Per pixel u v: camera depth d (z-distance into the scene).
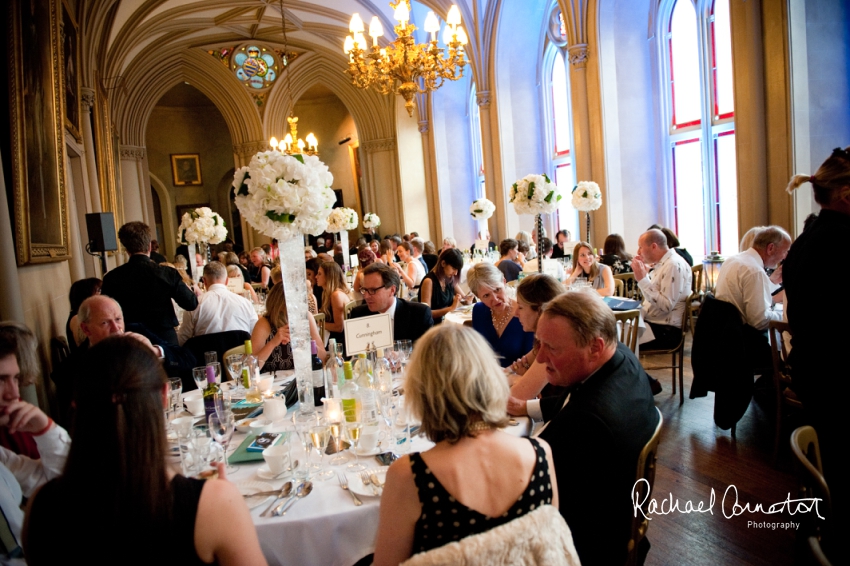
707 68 8.13
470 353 1.42
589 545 1.81
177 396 2.85
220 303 5.09
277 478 2.06
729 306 4.07
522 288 2.91
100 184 9.89
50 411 4.96
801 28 5.80
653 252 5.16
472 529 1.33
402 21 6.69
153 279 4.65
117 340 1.23
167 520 1.15
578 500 1.80
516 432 2.37
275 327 3.77
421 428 1.46
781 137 5.96
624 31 8.88
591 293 2.06
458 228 16.00
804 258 2.34
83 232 8.15
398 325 4.16
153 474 1.15
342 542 1.83
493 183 12.56
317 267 6.57
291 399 3.02
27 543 1.15
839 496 2.27
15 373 1.95
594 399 1.86
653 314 5.15
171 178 20.80
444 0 12.38
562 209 12.01
